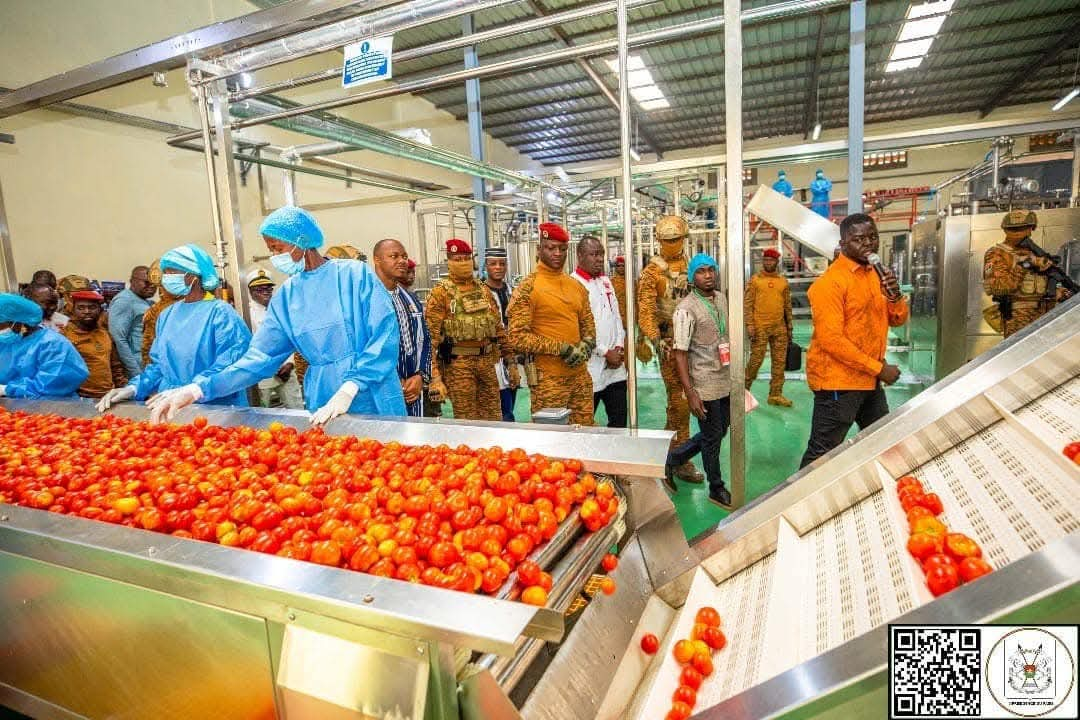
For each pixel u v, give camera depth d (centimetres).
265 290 474
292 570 107
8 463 184
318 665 99
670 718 121
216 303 276
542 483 150
